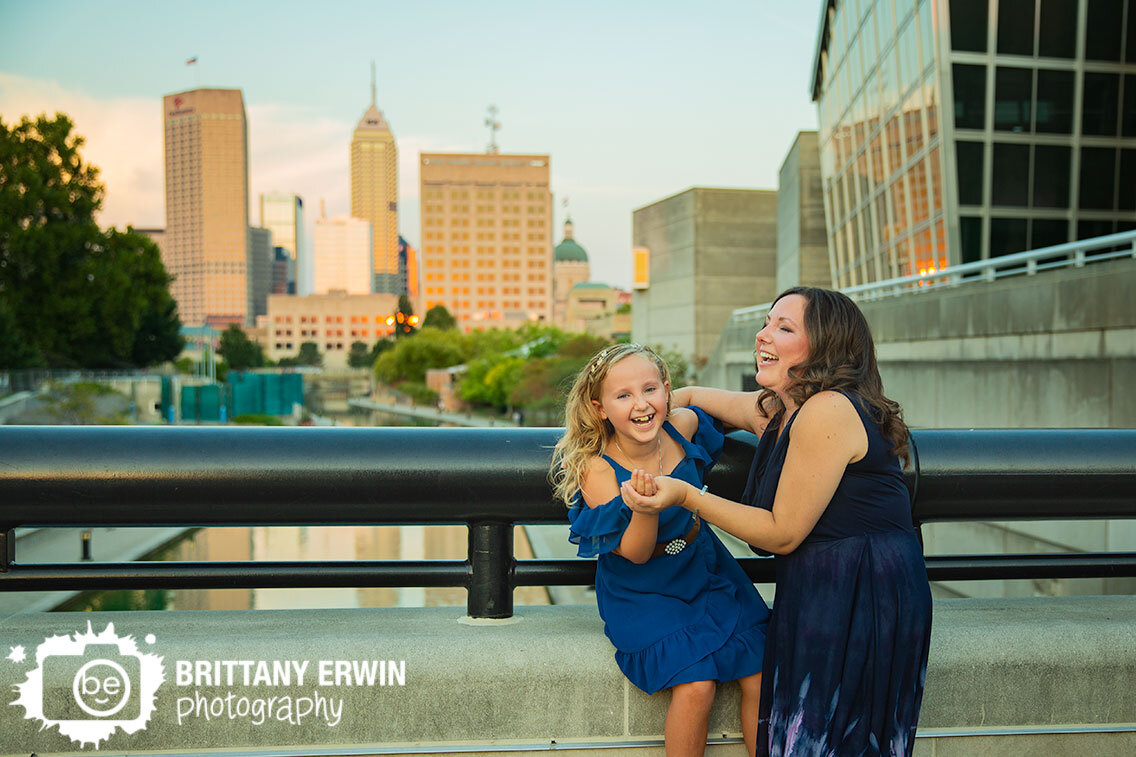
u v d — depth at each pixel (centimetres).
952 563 219
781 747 172
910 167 2238
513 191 17325
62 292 4609
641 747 189
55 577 197
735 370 2661
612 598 185
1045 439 209
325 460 191
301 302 18625
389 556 1552
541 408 4588
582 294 16350
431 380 8462
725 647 177
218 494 189
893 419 170
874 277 2700
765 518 167
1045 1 1922
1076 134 1970
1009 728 199
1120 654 201
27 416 3491
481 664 187
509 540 206
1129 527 782
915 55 2136
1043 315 968
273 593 1160
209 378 8269
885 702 168
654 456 186
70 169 4728
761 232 5703
